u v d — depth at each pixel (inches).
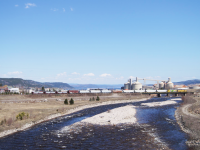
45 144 1316.4
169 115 2591.0
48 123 2055.9
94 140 1400.1
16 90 7440.9
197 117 2185.0
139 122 2064.5
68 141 1381.6
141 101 5447.8
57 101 4281.5
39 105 3474.4
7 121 1840.6
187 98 4741.6
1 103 3533.5
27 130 1718.8
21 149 1217.4
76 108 3312.0
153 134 1562.5
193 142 1309.1
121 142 1347.2
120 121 2102.6
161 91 7869.1
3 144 1311.5
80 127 1825.8
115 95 6909.5
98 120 2155.5
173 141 1362.0
